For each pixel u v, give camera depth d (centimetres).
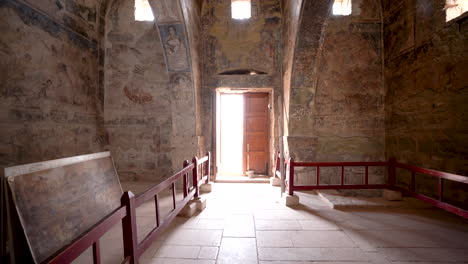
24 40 319
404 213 477
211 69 761
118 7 749
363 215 469
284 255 328
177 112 680
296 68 636
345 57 700
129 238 238
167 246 351
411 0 579
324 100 703
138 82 753
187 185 461
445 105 494
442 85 500
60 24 376
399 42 625
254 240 369
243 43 755
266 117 825
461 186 467
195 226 419
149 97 754
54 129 365
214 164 766
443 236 382
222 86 761
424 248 345
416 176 581
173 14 567
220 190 650
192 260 316
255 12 753
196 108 687
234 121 1257
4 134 296
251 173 786
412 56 582
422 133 557
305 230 404
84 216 367
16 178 277
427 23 534
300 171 677
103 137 479
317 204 534
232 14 769
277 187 681
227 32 756
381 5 686
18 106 312
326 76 701
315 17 542
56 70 368
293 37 620
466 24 446
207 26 757
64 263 150
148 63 750
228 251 338
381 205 505
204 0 752
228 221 440
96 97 461
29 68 326
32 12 329
